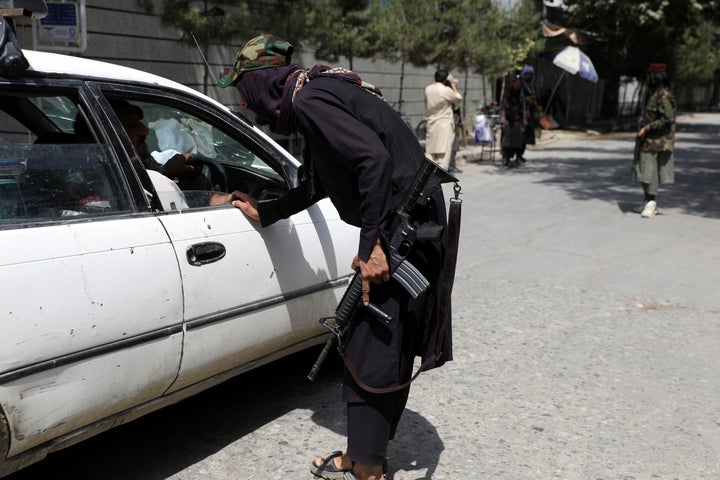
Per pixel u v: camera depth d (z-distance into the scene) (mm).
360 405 2533
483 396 3736
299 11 9820
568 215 8859
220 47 11617
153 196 2676
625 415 3533
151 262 2518
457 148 13328
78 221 2398
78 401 2328
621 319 4965
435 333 2551
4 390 2119
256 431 3340
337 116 2248
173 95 2943
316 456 3113
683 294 5547
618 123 28859
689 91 45562
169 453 3137
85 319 2301
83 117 2594
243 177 3518
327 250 3293
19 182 2328
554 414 3539
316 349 4078
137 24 10352
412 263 2463
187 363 2691
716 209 9266
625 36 25344
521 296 5477
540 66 25141
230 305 2812
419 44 12875
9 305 2121
